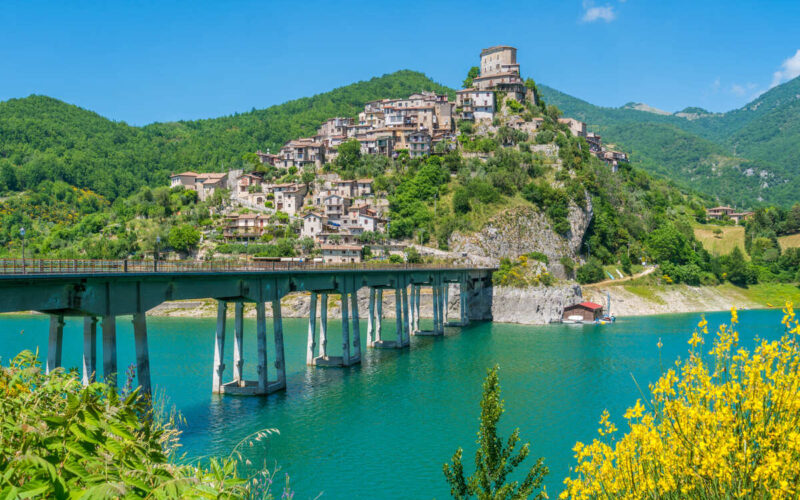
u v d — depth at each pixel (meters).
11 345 99.38
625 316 170.12
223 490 9.86
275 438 53.34
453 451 50.97
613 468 16.41
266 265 71.19
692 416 15.05
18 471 8.19
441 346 110.31
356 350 93.56
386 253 181.12
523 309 155.00
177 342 109.38
